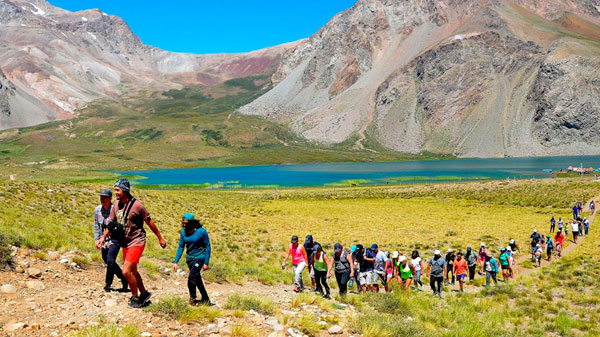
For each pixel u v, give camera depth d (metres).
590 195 70.81
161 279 13.86
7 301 7.76
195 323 8.19
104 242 8.88
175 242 28.25
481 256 25.12
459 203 74.25
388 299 13.38
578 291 20.05
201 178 157.38
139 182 140.25
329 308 11.39
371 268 16.02
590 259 28.19
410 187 108.75
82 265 12.21
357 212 60.72
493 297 19.23
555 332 14.02
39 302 7.96
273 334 8.17
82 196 42.16
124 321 7.50
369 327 9.56
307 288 16.28
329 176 161.12
